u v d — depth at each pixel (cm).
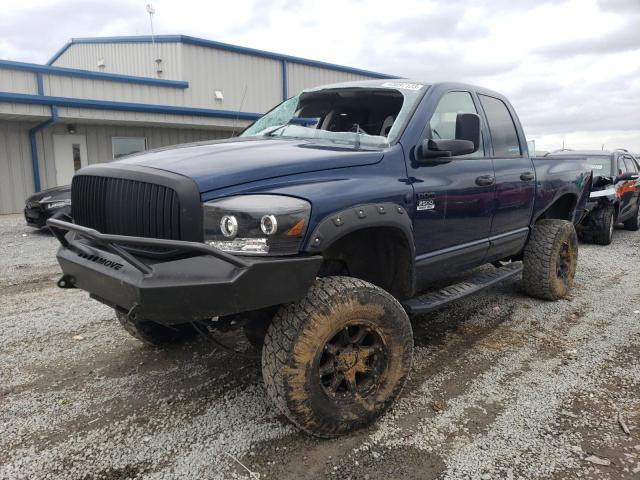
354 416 277
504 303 530
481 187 393
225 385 341
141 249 258
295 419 259
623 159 1090
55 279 630
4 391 333
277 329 257
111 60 1984
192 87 1719
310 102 434
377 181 301
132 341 419
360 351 281
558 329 454
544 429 288
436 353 399
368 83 401
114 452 267
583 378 353
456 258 382
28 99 1305
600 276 661
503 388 338
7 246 873
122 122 1541
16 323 462
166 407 313
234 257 231
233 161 268
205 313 236
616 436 281
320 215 257
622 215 1019
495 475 248
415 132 339
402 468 254
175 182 243
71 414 305
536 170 488
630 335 438
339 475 248
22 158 1481
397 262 329
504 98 478
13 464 256
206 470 252
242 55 1855
